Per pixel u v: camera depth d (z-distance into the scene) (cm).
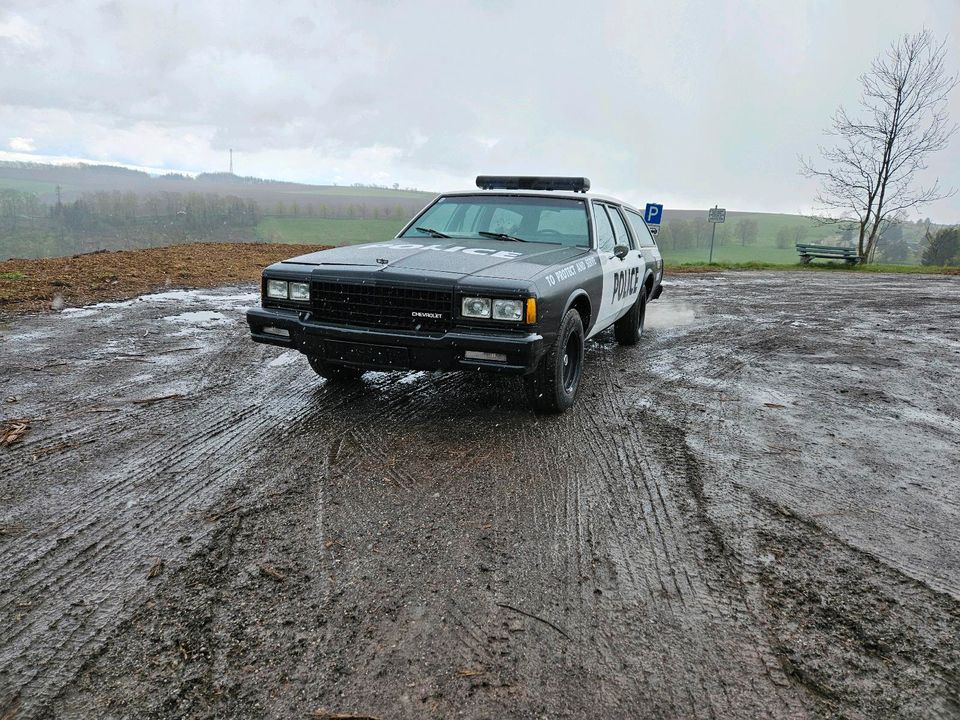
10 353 530
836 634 209
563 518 280
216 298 859
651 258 692
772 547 262
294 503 287
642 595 226
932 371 582
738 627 211
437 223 521
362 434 375
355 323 373
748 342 711
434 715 170
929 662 197
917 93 2452
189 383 468
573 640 202
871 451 374
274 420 394
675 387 506
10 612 208
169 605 213
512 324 346
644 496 304
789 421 426
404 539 259
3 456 328
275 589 223
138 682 180
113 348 562
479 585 229
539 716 171
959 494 318
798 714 175
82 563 236
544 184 562
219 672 184
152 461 328
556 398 405
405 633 202
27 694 175
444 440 369
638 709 175
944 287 1472
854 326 845
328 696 176
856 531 277
